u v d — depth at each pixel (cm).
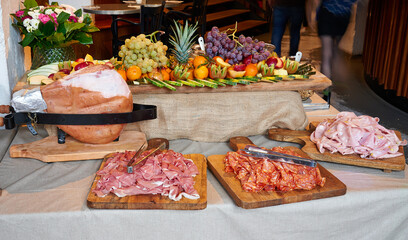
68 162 136
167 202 110
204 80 159
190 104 156
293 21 456
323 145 141
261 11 754
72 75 130
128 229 113
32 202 114
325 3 451
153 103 154
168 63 167
